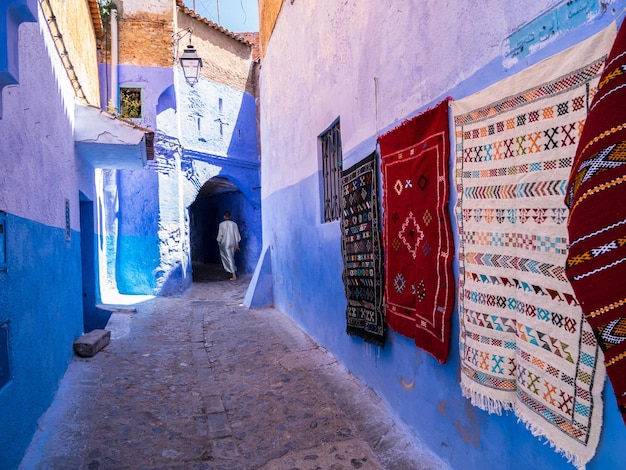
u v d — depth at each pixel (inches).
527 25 77.0
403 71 123.9
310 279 240.2
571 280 51.5
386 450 124.9
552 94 70.8
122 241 436.1
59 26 177.2
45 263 144.4
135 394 171.2
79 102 226.4
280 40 294.7
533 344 76.0
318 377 180.7
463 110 93.5
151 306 365.4
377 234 143.3
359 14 155.8
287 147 286.0
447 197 101.0
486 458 93.1
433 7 107.0
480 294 89.2
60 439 127.0
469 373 92.7
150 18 430.9
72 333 202.7
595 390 63.7
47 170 152.1
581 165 52.1
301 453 127.8
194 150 494.0
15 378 107.1
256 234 582.6
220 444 134.6
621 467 61.2
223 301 397.7
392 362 139.3
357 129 160.9
